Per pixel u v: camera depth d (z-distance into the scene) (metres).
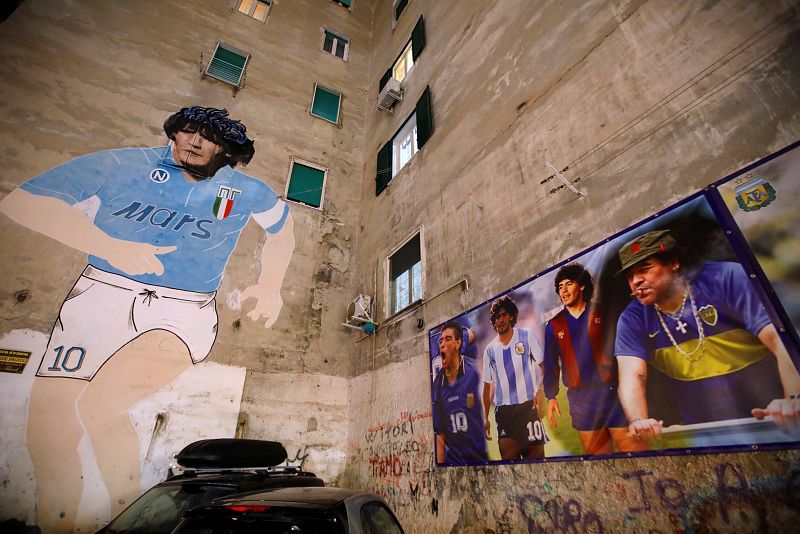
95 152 7.66
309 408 7.56
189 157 8.59
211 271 7.77
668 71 3.80
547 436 3.87
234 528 2.41
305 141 10.45
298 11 12.77
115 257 7.04
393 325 7.14
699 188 3.22
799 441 2.30
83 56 8.36
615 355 3.45
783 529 2.27
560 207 4.50
